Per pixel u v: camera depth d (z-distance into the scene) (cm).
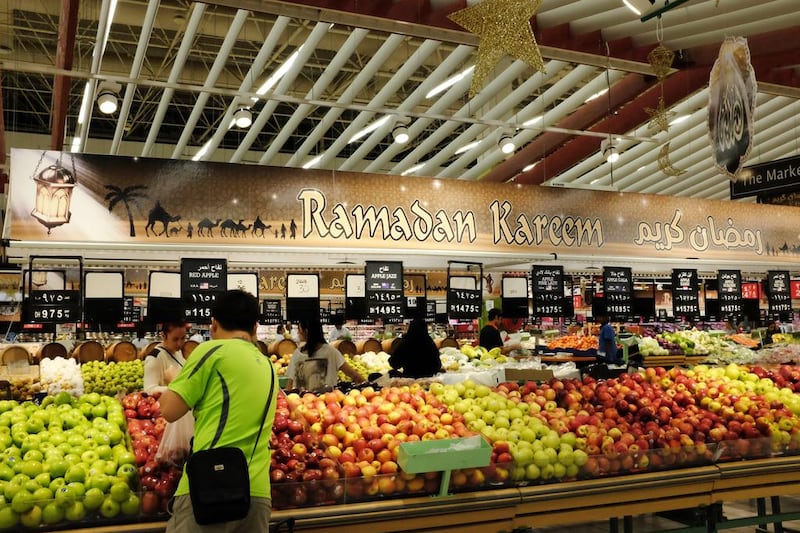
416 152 1430
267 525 291
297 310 1012
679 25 834
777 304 1342
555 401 494
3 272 1057
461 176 1547
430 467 359
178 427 343
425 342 693
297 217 750
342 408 428
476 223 835
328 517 342
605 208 919
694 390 534
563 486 398
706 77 1029
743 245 1015
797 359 814
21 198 659
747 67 547
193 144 2058
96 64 938
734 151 569
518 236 856
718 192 1585
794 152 1341
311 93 1130
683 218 977
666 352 1108
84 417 404
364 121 1270
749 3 737
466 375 551
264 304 1270
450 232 820
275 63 1535
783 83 1018
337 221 766
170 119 1992
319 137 1343
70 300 844
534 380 554
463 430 412
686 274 1231
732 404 503
